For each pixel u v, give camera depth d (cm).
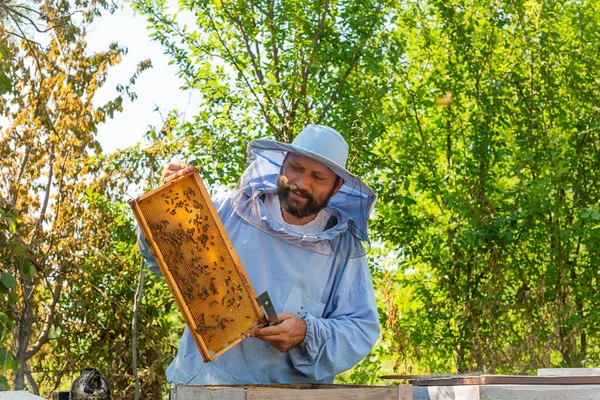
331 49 717
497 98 769
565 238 732
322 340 280
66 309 738
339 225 301
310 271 296
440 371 792
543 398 237
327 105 740
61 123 762
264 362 285
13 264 487
